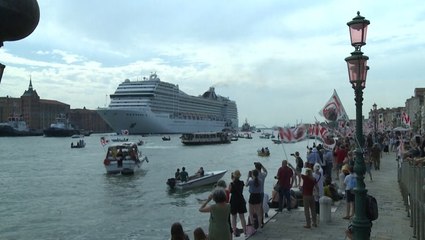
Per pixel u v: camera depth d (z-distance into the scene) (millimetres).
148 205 29328
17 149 113625
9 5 2590
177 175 37781
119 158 50250
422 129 107875
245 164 65000
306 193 14078
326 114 19359
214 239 9422
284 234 13320
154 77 162375
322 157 26016
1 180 45031
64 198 32875
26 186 40125
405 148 21406
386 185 23609
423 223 10109
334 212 16516
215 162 68562
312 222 14461
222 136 146750
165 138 154125
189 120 172625
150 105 153750
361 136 9727
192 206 28719
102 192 35969
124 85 159375
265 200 15922
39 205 29594
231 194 13391
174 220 24016
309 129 33156
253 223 13836
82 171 54250
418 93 138250
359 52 9812
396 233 12859
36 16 2828
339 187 22359
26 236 21062
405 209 16656
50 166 62562
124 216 25531
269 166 60844
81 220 24578
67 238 20609
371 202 9508
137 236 20641
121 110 151750
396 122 145625
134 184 41219
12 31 2766
